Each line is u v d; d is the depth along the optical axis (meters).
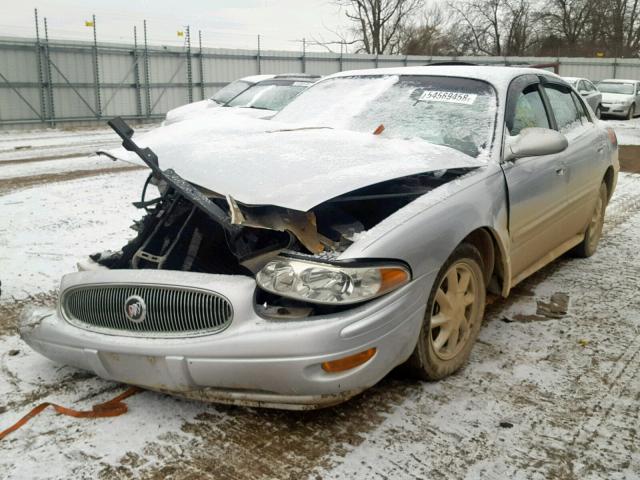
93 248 5.49
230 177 2.86
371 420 2.79
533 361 3.40
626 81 23.39
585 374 3.26
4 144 14.72
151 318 2.67
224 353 2.49
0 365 3.29
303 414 2.84
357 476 2.40
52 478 2.37
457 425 2.76
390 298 2.61
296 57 26.06
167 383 2.62
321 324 2.45
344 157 3.05
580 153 4.50
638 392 3.08
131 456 2.51
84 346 2.78
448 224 2.91
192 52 22.78
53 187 8.41
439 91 3.99
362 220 3.12
